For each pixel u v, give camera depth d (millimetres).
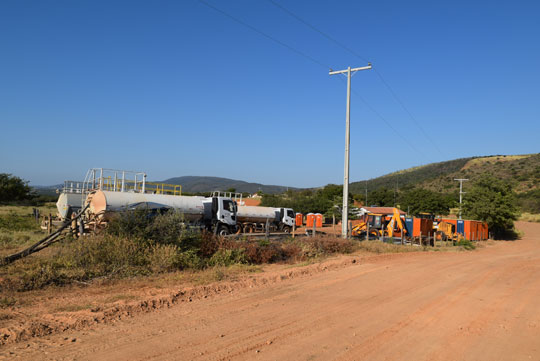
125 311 7914
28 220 29844
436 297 10430
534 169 114375
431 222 33625
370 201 90688
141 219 14414
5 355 5477
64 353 5617
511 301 10141
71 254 12305
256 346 6188
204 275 12070
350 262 16984
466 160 151625
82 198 24156
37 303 8406
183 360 5500
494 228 46656
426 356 6027
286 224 36375
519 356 6133
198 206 23047
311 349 6141
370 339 6746
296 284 11734
